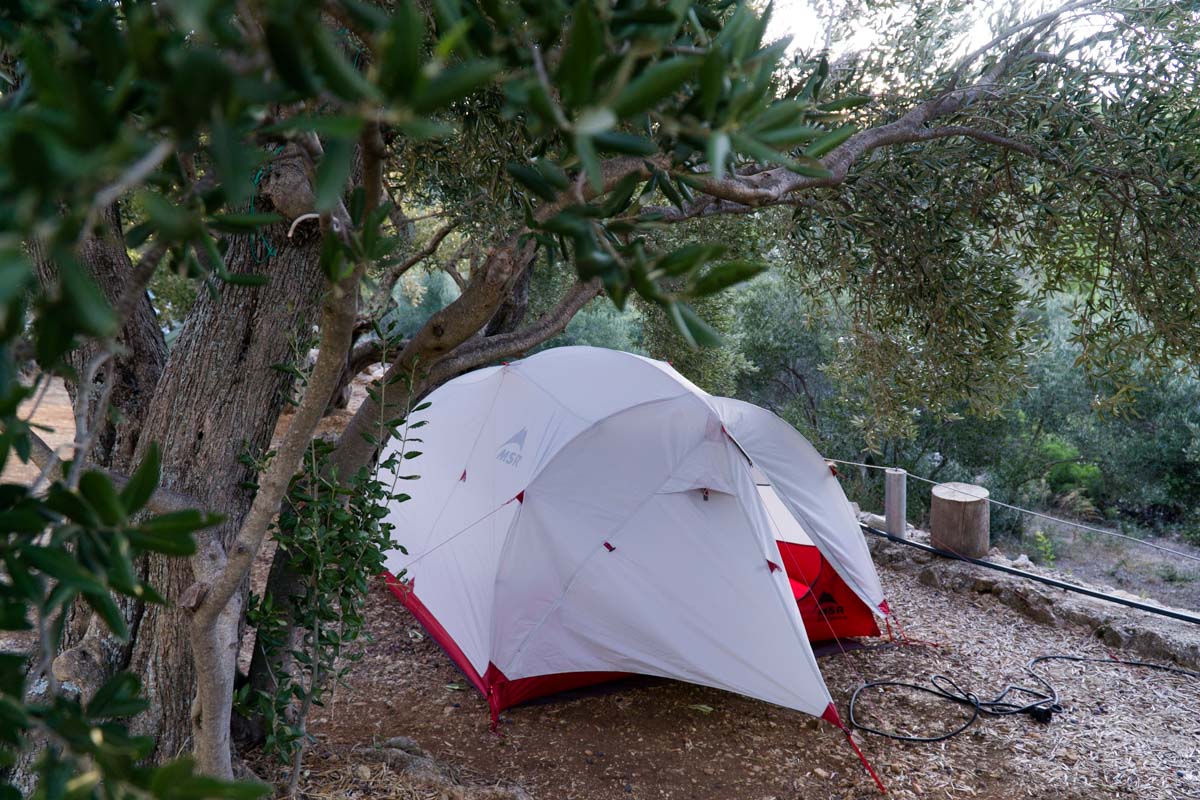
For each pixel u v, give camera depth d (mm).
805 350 12719
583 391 5195
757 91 664
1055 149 3146
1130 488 13242
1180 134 3092
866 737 4543
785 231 4438
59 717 671
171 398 2609
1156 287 3232
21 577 649
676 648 4539
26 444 740
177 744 2615
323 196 486
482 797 3236
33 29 844
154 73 478
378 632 5684
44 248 2346
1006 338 3754
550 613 4566
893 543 7324
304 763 3314
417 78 488
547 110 554
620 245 873
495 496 4988
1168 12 3062
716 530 4719
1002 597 6371
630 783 4043
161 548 647
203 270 883
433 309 15758
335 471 2801
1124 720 4676
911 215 3502
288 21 482
